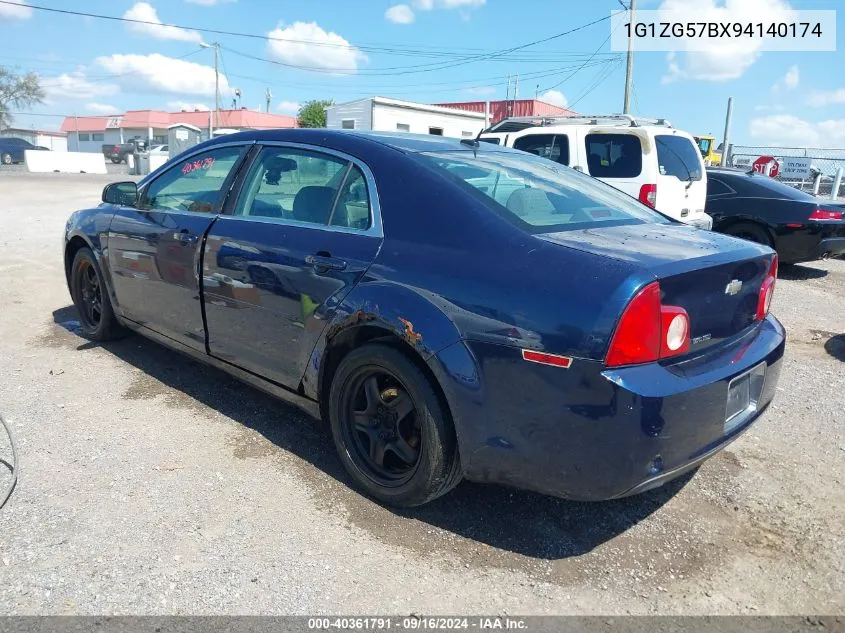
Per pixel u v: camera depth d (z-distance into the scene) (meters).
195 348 4.14
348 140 3.50
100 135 77.00
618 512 3.20
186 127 38.00
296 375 3.46
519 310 2.58
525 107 35.75
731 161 21.09
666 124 10.23
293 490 3.29
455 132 29.84
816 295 8.45
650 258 2.61
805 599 2.63
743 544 2.98
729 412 2.82
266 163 3.82
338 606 2.53
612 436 2.44
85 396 4.32
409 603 2.55
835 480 3.53
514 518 3.12
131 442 3.71
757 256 2.98
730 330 2.88
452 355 2.72
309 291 3.28
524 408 2.58
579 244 2.74
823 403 4.57
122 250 4.61
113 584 2.60
